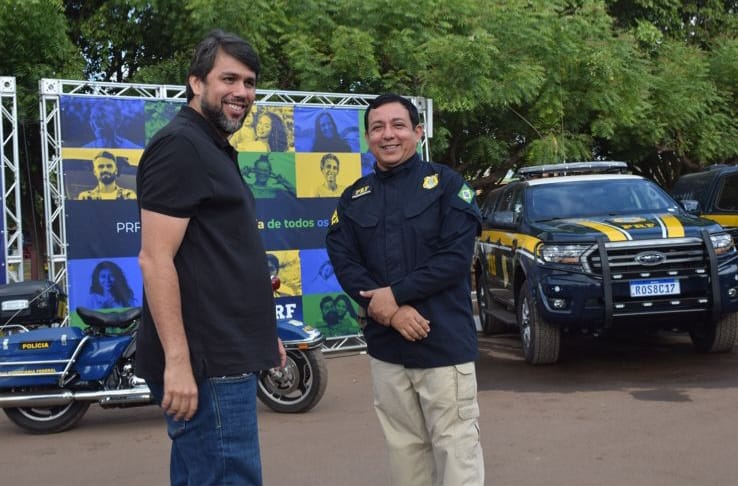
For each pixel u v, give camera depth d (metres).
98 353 6.18
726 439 5.21
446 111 12.50
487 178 14.84
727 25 17.09
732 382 6.87
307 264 9.34
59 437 6.10
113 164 8.45
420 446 3.40
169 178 2.45
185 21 11.94
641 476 4.55
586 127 14.55
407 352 3.25
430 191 3.29
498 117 13.48
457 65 11.30
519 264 8.20
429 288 3.16
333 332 9.46
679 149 15.81
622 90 13.52
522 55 12.28
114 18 12.41
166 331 2.43
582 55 13.02
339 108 9.55
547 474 4.64
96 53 12.74
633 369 7.66
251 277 2.61
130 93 12.09
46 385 6.13
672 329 7.96
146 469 5.13
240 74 2.62
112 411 7.01
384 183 3.41
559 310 7.36
